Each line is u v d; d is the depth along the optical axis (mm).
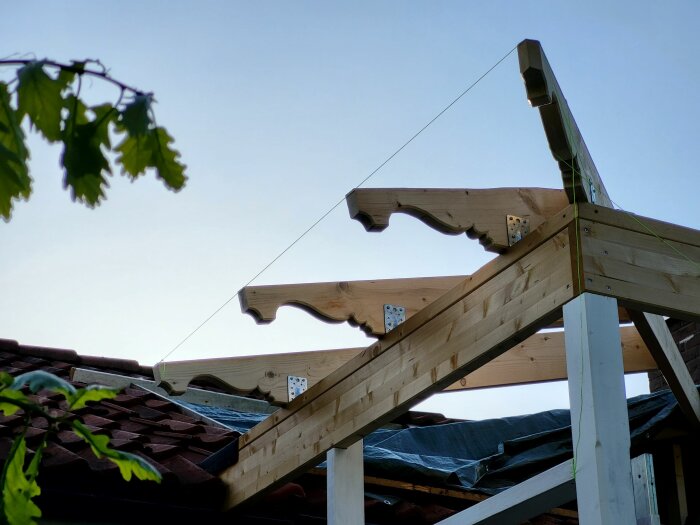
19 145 1367
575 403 3764
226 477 5746
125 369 8250
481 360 4316
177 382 5203
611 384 3750
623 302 3971
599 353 3771
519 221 4289
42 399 6230
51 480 5203
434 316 4613
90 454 5430
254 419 7348
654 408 5918
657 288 4020
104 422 6070
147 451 5766
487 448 7004
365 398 4930
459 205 4168
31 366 7695
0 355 7797
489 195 4254
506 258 4250
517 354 5949
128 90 1447
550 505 4652
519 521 4805
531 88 3586
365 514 5938
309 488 6000
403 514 5961
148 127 1437
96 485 5312
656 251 4086
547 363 5973
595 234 3959
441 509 6121
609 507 3580
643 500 4949
